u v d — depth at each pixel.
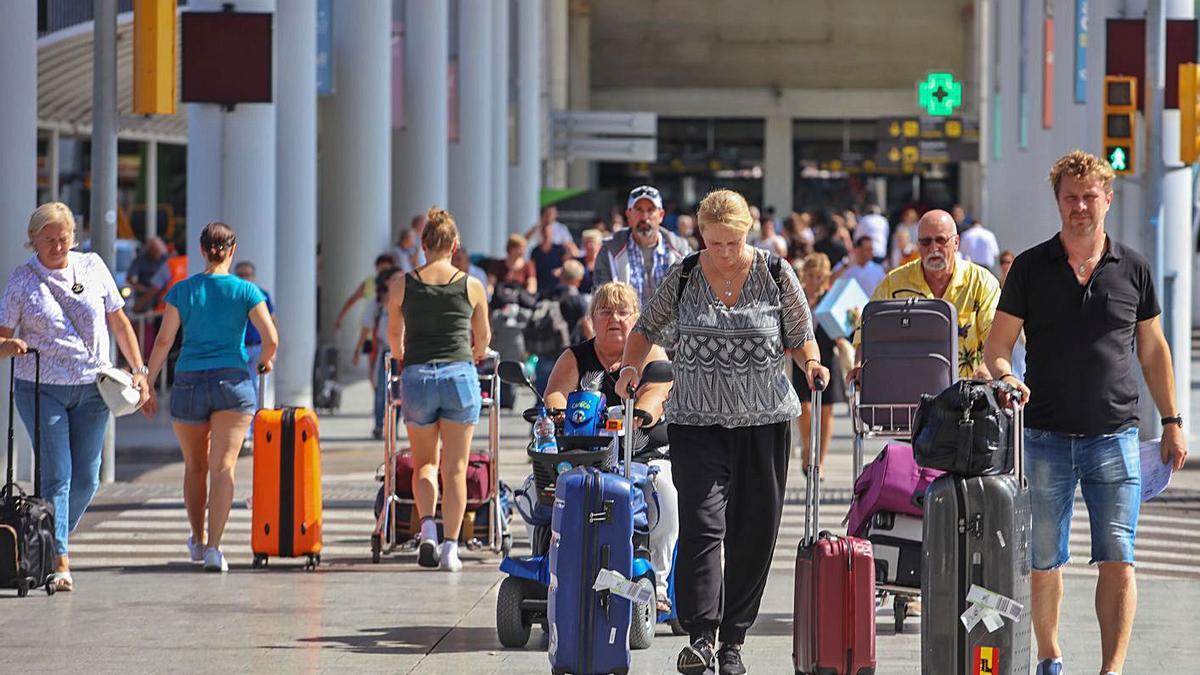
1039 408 23.17
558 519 23.55
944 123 161.00
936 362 27.34
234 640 27.48
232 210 58.22
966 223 122.12
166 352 33.66
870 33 181.75
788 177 199.50
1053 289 22.97
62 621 28.92
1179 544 37.94
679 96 195.00
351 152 83.81
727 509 24.00
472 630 28.30
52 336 31.06
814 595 22.83
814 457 23.42
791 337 23.78
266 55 54.38
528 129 135.88
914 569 26.12
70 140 112.25
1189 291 57.28
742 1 177.25
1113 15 57.19
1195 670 25.52
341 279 84.44
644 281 35.69
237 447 33.91
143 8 44.16
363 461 52.09
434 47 94.69
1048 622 23.84
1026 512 21.48
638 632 26.70
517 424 62.62
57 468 31.39
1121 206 57.09
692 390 23.64
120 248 100.88
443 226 33.72
